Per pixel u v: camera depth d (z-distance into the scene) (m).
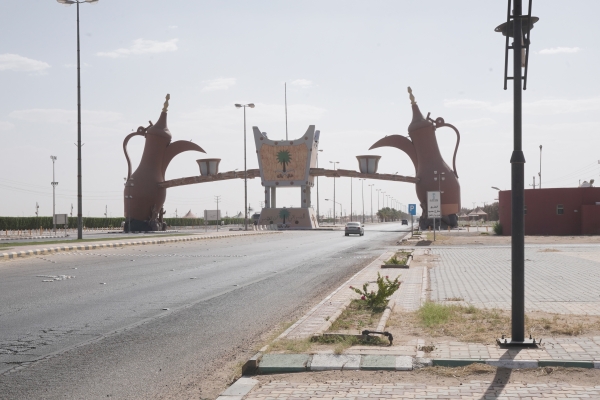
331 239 49.69
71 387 6.48
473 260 23.98
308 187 87.12
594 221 50.50
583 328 8.66
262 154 85.19
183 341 8.84
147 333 9.44
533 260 23.25
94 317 10.92
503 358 6.90
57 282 17.02
